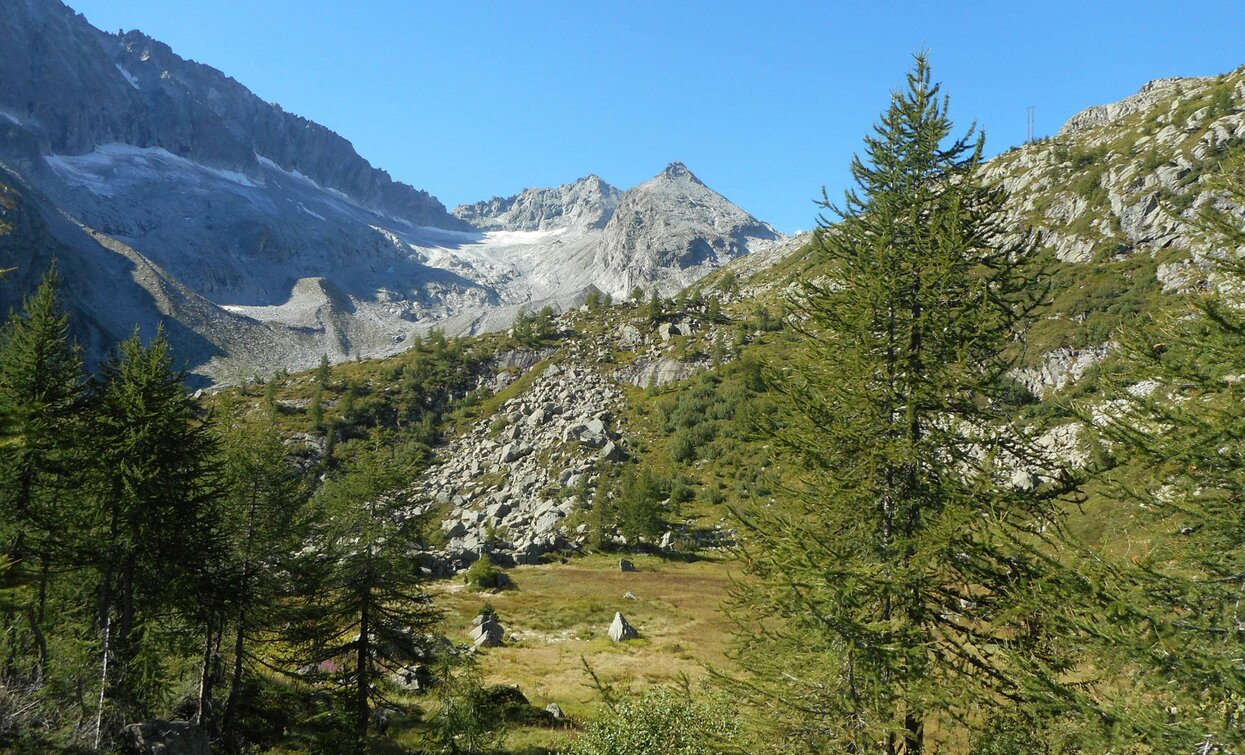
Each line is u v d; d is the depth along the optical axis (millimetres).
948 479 10805
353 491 22516
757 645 12164
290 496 24234
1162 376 10383
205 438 20797
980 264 11469
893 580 10430
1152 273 93500
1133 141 132750
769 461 13234
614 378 142625
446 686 22328
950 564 10703
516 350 160250
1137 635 8773
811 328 12945
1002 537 9852
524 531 87125
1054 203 129500
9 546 17688
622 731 13797
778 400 12594
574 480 100250
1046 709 9070
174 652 20703
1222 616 8844
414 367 152750
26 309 20594
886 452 10852
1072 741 8766
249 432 25094
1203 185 11305
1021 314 11172
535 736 23000
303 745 21688
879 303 11445
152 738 14477
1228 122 109188
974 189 11875
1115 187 117250
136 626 19547
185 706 21188
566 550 79000
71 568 18109
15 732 13289
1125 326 11289
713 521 86875
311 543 24703
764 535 11719
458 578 64500
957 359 11180
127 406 19047
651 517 79188
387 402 140625
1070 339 83688
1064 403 10953
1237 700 8141
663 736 13508
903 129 12492
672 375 136375
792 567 10734
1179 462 9766
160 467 19391
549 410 129875
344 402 133750
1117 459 10539
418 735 22594
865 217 12664
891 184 12531
